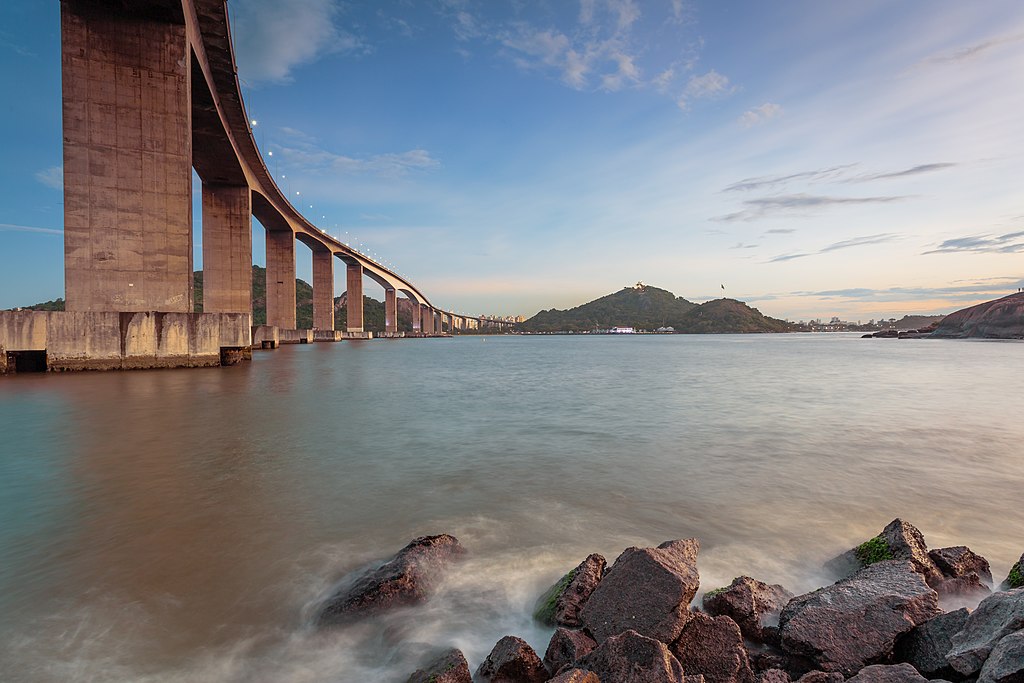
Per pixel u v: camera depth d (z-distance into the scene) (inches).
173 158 1110.4
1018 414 704.4
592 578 197.6
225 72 1454.2
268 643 175.6
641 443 512.1
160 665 162.1
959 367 1728.6
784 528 279.9
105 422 582.2
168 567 228.8
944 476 387.5
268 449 467.5
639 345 5462.6
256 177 2294.5
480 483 366.3
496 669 150.5
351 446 486.6
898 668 146.9
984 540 264.8
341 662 166.4
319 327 3978.8
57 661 161.9
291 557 240.4
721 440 526.6
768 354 2933.1
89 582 214.2
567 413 719.7
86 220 1048.2
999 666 134.0
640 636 153.3
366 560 237.6
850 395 938.7
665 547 209.9
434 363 2085.4
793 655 165.9
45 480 361.4
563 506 315.9
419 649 172.2
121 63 1069.8
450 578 218.4
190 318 1138.7
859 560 231.5
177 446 473.1
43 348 997.2
